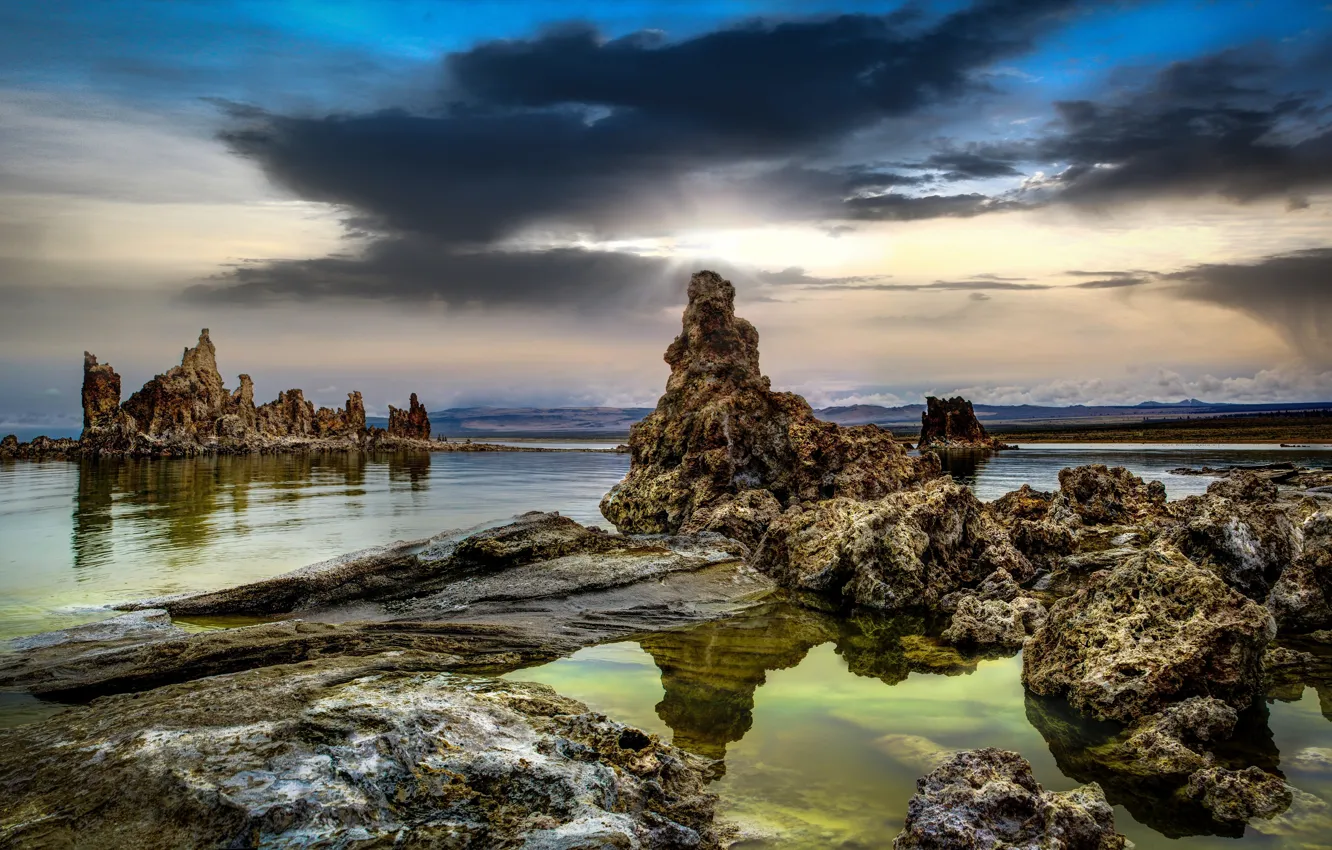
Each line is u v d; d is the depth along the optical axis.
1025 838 8.71
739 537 28.36
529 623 18.44
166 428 107.62
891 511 23.34
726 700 14.15
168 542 30.19
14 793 8.81
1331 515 18.73
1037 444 153.75
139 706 11.23
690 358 39.28
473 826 8.24
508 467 86.62
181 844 7.78
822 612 20.98
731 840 9.13
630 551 23.42
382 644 16.16
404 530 33.56
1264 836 9.23
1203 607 13.93
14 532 33.06
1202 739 11.98
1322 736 12.20
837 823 9.53
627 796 9.63
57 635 16.83
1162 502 36.12
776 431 34.72
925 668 16.25
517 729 10.91
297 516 38.78
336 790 8.59
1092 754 11.70
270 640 15.73
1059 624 15.33
